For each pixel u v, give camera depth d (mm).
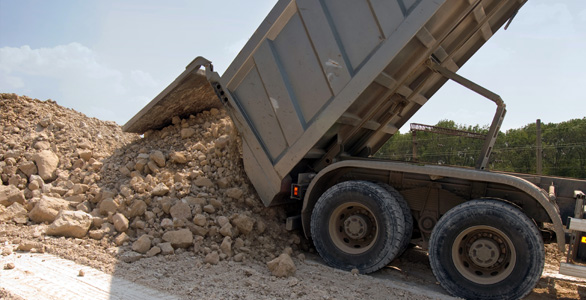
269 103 5195
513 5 5410
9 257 4051
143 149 6566
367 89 4770
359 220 4641
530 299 4082
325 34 4648
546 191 4855
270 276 4113
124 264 4078
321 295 3637
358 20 4469
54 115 7480
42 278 3592
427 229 4680
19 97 7660
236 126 5516
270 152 5352
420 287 4309
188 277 3900
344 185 4707
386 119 5840
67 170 6145
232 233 4918
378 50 4379
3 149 6195
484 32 5605
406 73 4816
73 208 5254
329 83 4715
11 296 3160
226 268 4238
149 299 3314
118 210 5027
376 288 4082
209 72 5551
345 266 4645
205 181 5605
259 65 5137
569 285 4609
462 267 4059
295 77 4957
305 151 5000
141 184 5402
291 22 4871
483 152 4957
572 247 3742
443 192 4652
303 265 4738
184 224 4820
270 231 5391
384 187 4711
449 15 4355
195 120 7395
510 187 4305
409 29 4203
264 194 5477
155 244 4543
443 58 5316
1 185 5332
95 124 7938
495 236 4016
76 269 3875
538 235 3730
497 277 3898
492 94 4883
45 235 4605
